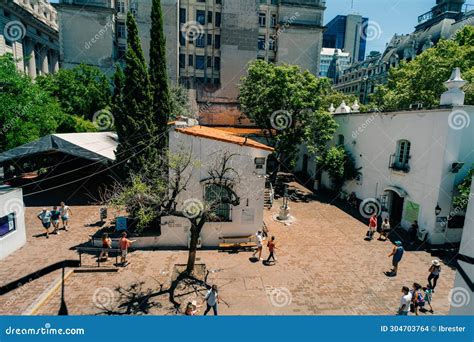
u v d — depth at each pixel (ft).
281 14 130.00
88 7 116.06
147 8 116.98
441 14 141.38
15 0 119.65
